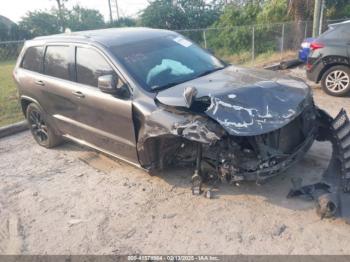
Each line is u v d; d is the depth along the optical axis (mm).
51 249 3682
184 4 28266
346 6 20094
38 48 5691
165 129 3783
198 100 3723
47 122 5770
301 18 17891
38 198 4629
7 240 3895
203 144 3830
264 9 19453
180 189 4441
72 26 41312
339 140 4102
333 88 7953
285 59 14188
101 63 4578
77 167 5363
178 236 3658
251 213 3867
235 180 3723
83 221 4066
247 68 4871
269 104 3695
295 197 4043
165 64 4570
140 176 4871
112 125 4488
